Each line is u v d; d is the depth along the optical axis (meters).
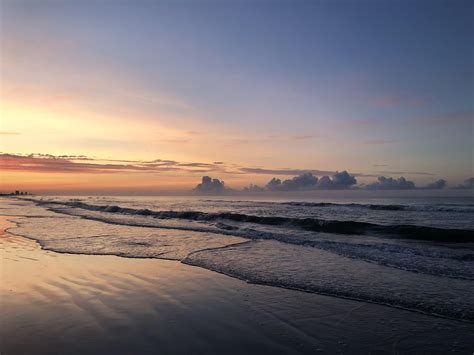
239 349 3.75
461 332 4.20
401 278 6.86
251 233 14.21
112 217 23.31
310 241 11.94
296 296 5.71
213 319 4.64
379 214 24.89
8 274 7.10
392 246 10.91
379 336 4.11
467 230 12.79
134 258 8.93
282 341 3.97
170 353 3.64
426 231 13.52
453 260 8.68
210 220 21.45
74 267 7.80
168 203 49.44
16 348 3.75
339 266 7.99
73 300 5.40
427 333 4.19
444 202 43.50
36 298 5.50
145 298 5.54
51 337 4.03
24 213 28.58
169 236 13.38
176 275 7.10
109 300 5.42
